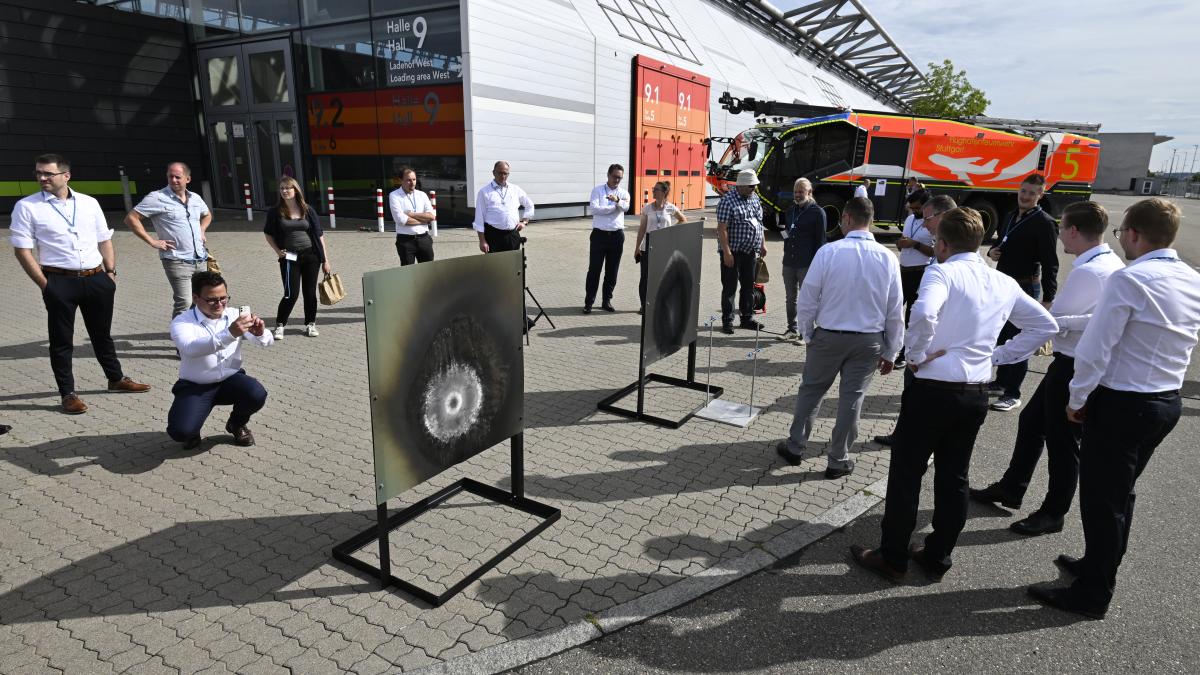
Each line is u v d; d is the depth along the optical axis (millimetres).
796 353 6715
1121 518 2672
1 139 15023
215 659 2426
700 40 25781
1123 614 2799
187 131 18656
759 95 27547
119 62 16891
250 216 16375
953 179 15266
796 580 2994
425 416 2936
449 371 3029
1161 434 2652
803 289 3840
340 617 2682
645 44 20547
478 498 3703
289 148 17469
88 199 4738
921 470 2908
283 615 2684
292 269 6531
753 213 7203
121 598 2756
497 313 3277
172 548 3121
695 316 5469
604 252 8086
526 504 3561
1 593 2762
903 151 15031
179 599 2762
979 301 2783
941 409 2791
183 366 4051
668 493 3777
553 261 11898
